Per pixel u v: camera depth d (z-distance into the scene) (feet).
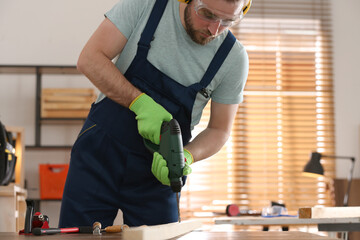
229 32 8.06
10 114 21.61
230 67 8.10
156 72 7.87
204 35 7.39
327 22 23.52
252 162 22.35
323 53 23.30
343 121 23.06
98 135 8.00
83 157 7.98
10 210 13.47
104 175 7.91
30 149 21.26
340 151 22.86
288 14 23.27
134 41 7.77
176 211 8.30
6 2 22.03
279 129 22.59
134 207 8.04
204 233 6.59
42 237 5.88
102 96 8.23
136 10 7.68
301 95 23.00
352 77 23.32
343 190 21.57
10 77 21.79
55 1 22.21
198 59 7.88
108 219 8.03
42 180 19.70
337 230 13.00
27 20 22.06
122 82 7.54
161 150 7.22
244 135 22.40
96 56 7.48
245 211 17.11
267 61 23.00
